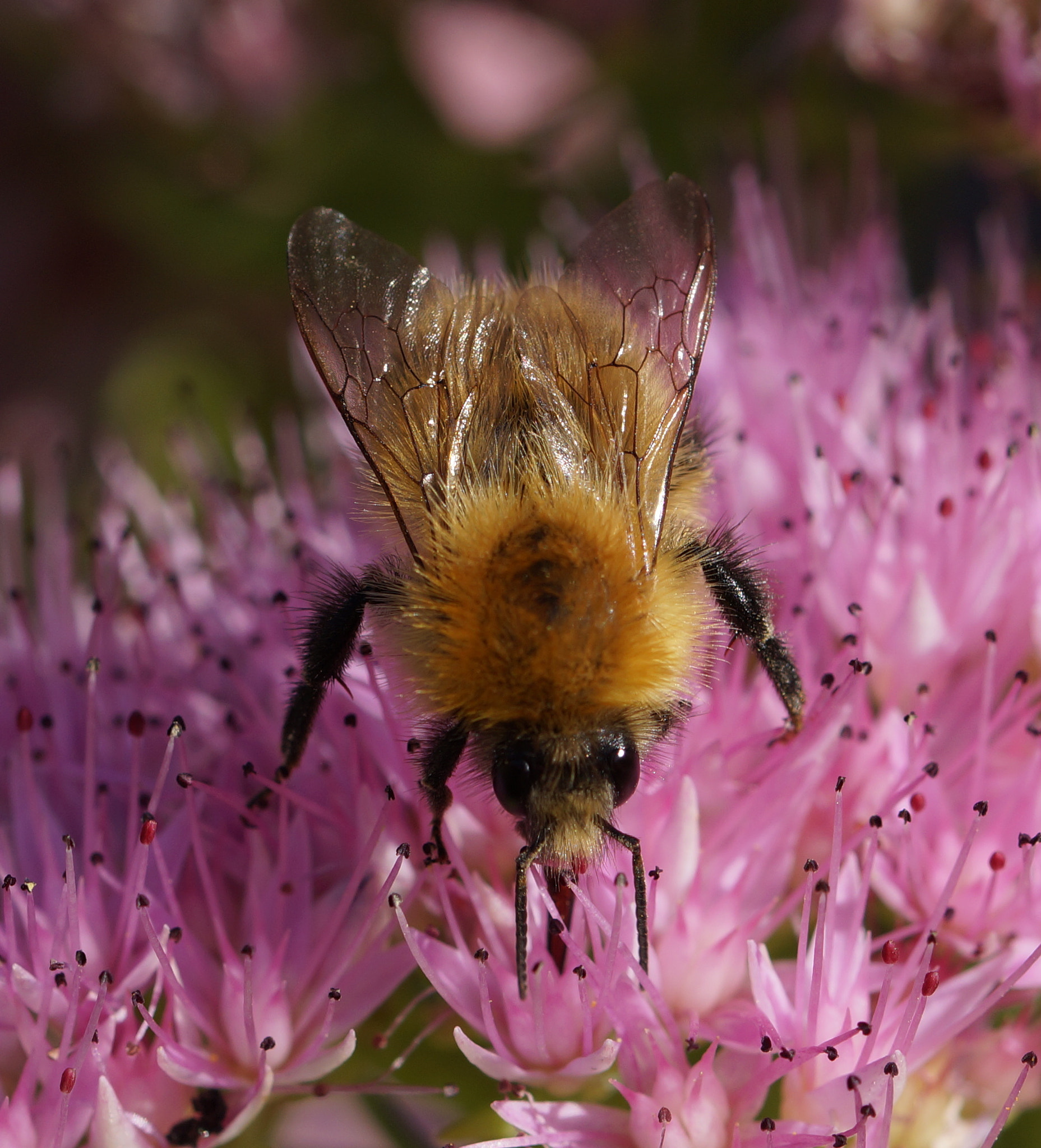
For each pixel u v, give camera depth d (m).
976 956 0.11
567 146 0.14
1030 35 0.13
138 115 0.14
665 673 0.10
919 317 0.12
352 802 0.11
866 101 0.13
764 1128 0.10
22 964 0.10
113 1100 0.10
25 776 0.11
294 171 0.14
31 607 0.12
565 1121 0.10
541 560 0.10
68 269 0.15
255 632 0.11
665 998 0.10
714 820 0.11
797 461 0.12
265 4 0.14
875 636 0.11
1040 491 0.11
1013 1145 0.11
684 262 0.10
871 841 0.10
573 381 0.10
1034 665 0.11
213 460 0.13
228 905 0.11
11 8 0.14
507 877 0.11
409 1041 0.11
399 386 0.10
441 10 0.14
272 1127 0.10
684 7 0.13
